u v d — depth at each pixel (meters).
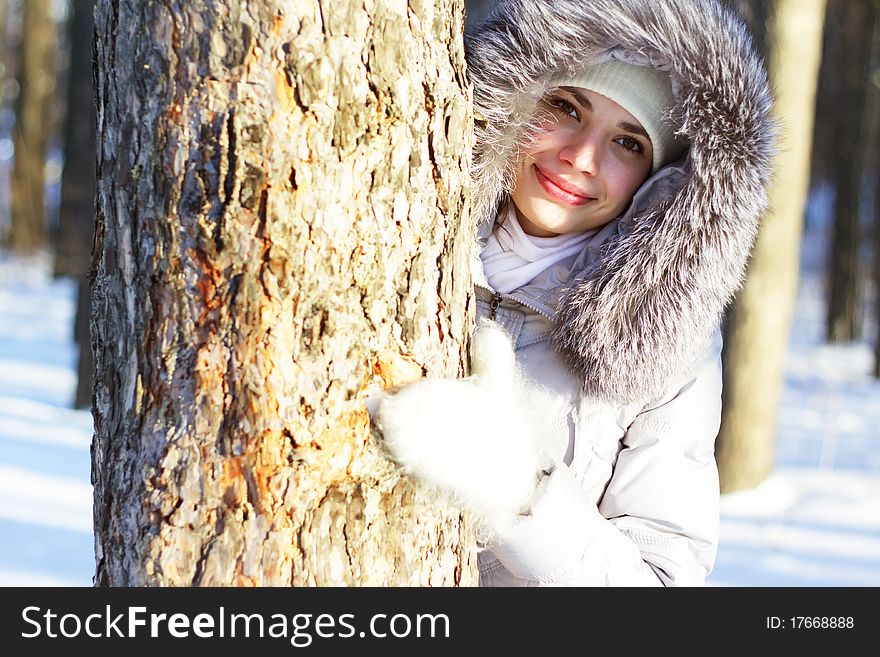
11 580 4.58
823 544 6.28
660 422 2.27
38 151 22.47
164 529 1.56
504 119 2.22
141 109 1.56
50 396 9.51
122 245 1.61
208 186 1.52
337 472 1.59
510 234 2.34
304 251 1.54
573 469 2.26
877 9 15.87
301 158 1.53
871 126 17.22
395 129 1.61
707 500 2.27
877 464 8.84
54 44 23.08
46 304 17.16
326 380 1.57
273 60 1.50
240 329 1.53
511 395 1.81
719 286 2.20
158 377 1.58
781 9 7.02
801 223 7.49
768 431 7.56
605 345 2.16
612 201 2.26
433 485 1.66
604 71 2.17
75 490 6.30
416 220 1.66
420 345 1.68
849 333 17.66
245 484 1.54
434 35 1.68
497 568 2.24
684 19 2.12
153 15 1.53
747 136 2.16
